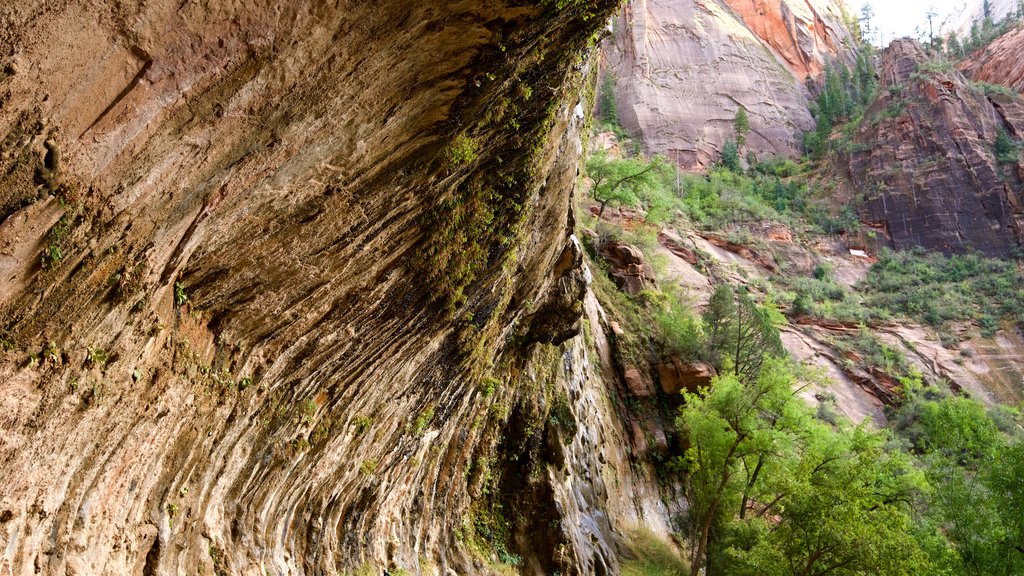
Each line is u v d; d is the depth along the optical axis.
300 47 5.04
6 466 4.44
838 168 100.19
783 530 21.23
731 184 95.19
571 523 20.88
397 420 12.59
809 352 62.06
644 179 50.97
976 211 89.19
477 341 14.41
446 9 6.17
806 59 127.88
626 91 108.25
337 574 11.44
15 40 3.35
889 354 64.19
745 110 111.12
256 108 5.12
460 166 9.30
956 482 23.03
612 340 34.44
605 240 42.12
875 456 22.67
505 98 8.82
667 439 33.28
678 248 63.59
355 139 6.68
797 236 85.94
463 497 18.38
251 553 8.53
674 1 119.69
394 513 14.47
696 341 36.69
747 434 24.52
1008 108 100.62
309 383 9.14
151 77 4.15
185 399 6.56
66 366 4.77
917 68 105.44
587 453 24.91
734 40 118.44
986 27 132.50
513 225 12.30
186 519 7.22
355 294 8.90
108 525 5.84
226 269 6.53
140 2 3.79
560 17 7.87
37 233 4.05
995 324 72.88
